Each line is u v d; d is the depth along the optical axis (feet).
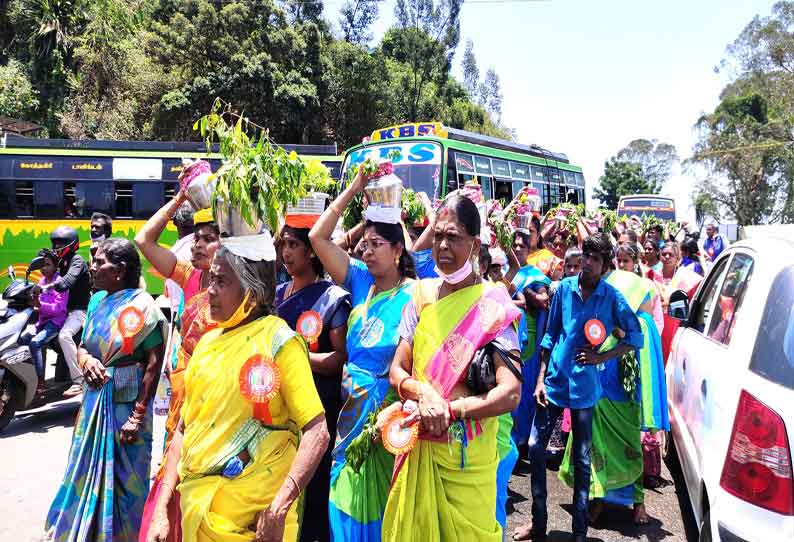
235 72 84.74
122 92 92.02
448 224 8.10
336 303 10.65
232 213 7.39
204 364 7.34
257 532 6.91
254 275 7.38
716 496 9.41
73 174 50.80
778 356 9.38
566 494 16.37
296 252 10.80
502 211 17.30
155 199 51.60
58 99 88.33
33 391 20.34
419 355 8.27
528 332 17.56
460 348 7.93
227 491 7.04
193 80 85.25
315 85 94.02
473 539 7.92
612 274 16.15
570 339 13.16
